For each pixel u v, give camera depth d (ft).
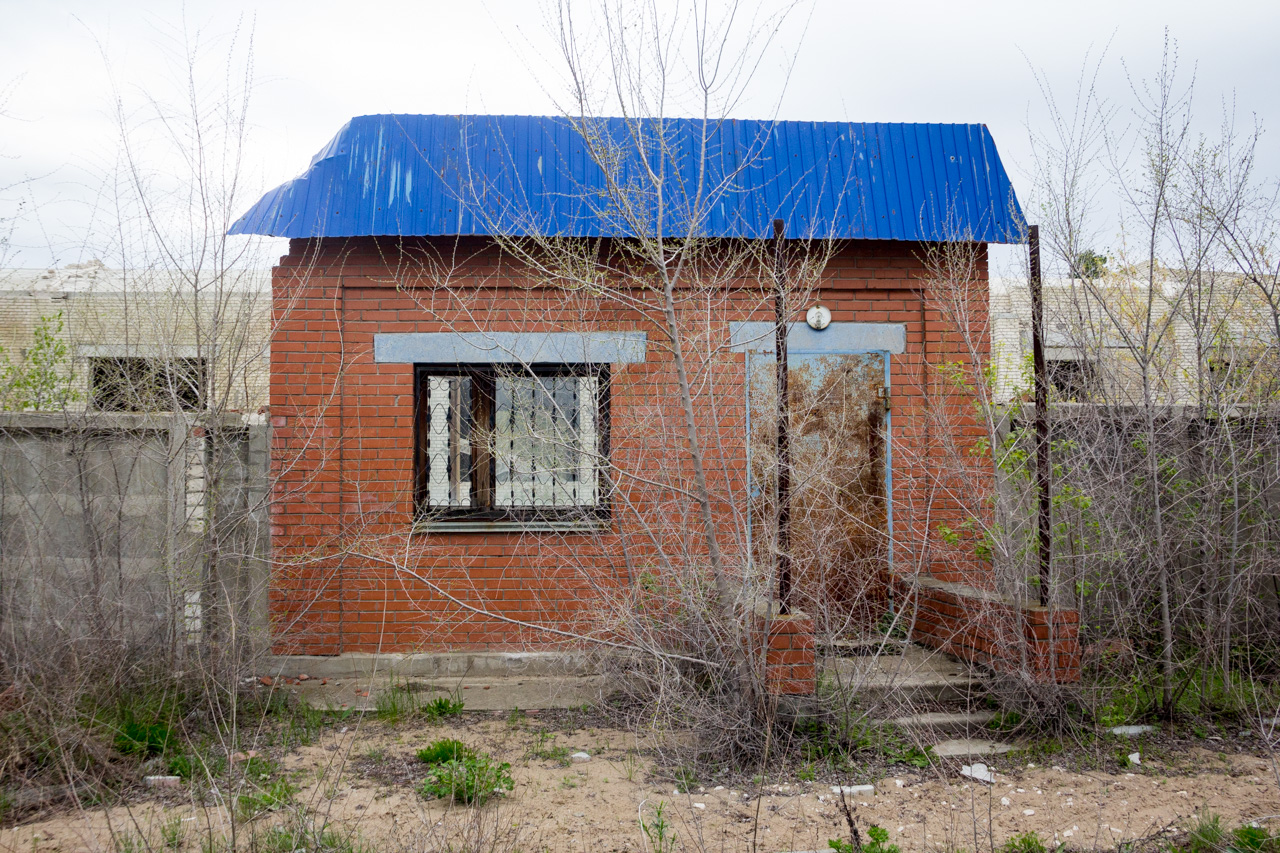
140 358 22.39
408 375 24.59
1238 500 22.07
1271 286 21.93
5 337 39.73
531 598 24.35
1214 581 21.16
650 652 18.89
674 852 14.26
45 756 16.99
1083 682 20.27
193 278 21.97
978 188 25.27
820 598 20.34
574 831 15.05
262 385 28.07
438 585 24.25
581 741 19.77
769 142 25.17
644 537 23.75
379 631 24.00
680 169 23.86
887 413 25.46
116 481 20.53
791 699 18.80
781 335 19.83
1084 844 14.79
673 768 17.98
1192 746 19.43
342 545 23.52
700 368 21.40
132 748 17.66
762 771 16.70
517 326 24.88
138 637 20.11
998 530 20.77
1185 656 21.90
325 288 24.49
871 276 25.61
